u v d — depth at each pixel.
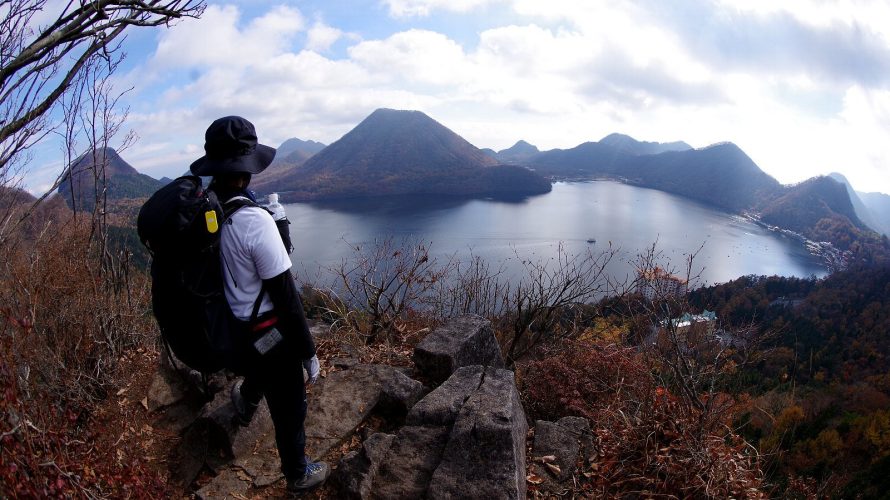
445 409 2.52
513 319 5.56
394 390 2.89
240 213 1.67
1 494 1.42
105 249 3.15
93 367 2.93
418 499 2.12
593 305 5.16
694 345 2.97
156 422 2.79
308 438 2.64
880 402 20.33
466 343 3.32
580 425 2.91
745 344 3.10
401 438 2.42
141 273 3.45
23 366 2.14
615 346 3.83
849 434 16.19
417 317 4.89
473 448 2.22
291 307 1.76
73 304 2.83
